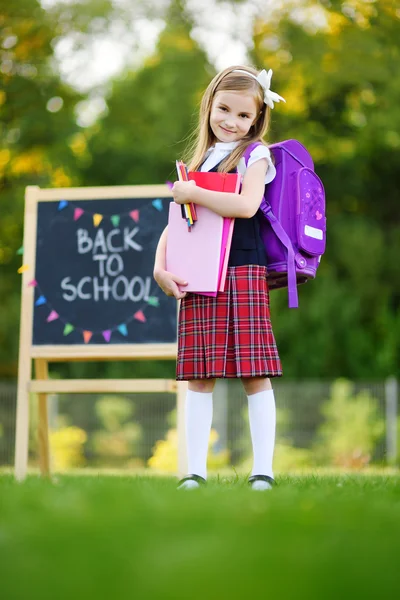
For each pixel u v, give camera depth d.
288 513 2.75
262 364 4.75
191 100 22.97
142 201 7.64
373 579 1.75
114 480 5.28
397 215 25.27
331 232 23.81
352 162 24.25
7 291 23.28
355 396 17.36
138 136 23.58
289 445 17.33
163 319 7.43
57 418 17.52
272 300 22.83
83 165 23.52
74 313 7.55
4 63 21.83
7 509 2.88
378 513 2.83
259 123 5.38
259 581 1.70
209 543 2.13
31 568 1.82
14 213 22.38
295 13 22.73
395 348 22.27
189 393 4.96
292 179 5.12
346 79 21.84
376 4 21.80
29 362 7.50
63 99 22.45
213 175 4.93
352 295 23.50
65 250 7.68
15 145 22.33
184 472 6.83
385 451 17.06
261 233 5.09
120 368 23.61
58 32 22.34
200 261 4.84
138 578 1.73
